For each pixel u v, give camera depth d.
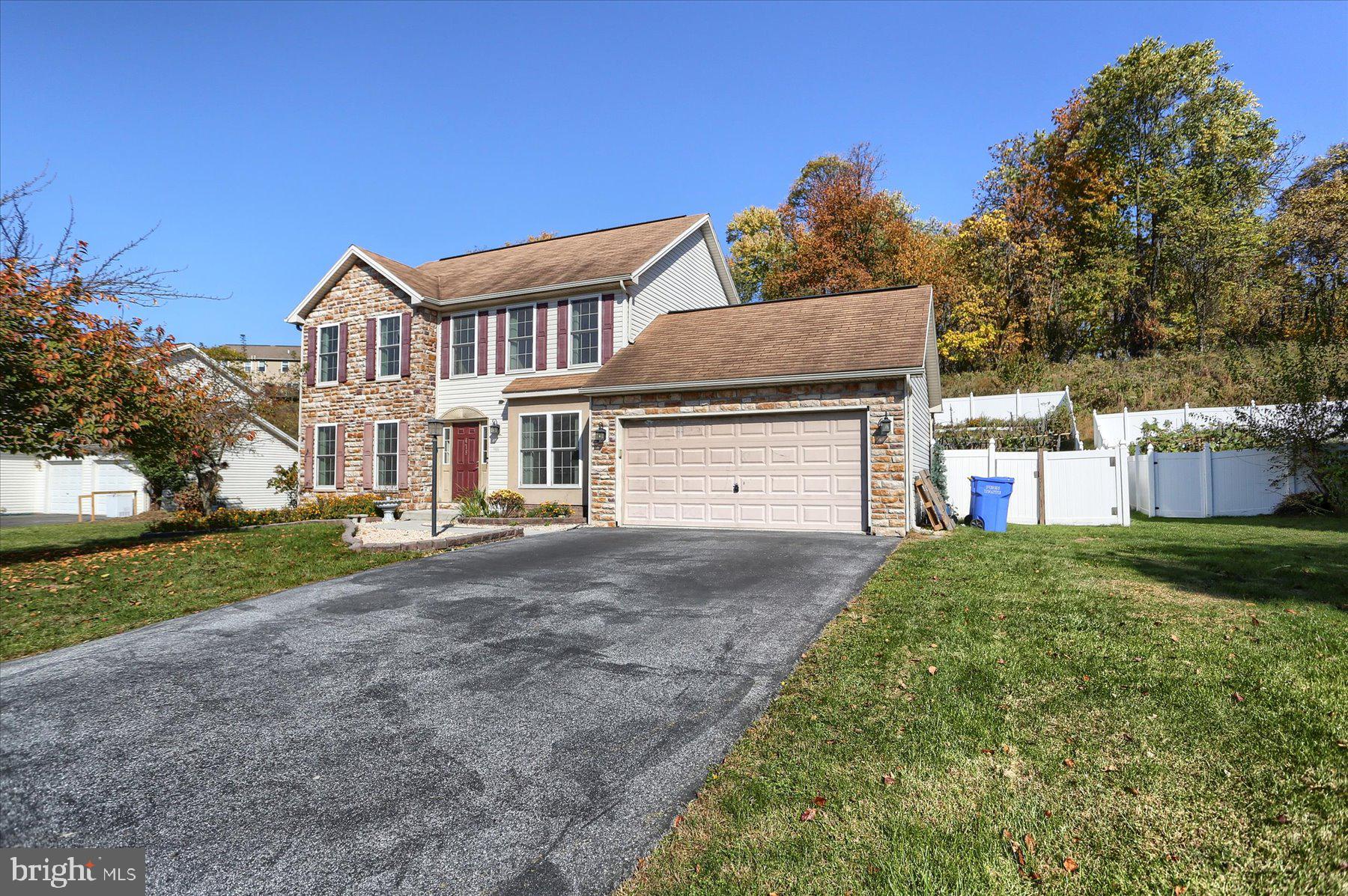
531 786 3.69
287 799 3.58
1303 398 15.20
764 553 9.67
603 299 16.89
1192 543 10.67
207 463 19.11
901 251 32.97
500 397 17.95
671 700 4.73
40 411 9.85
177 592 8.07
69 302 10.55
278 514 16.06
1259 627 5.77
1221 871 2.87
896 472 11.76
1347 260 25.41
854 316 14.54
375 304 19.53
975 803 3.39
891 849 3.06
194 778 3.78
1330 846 2.98
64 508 28.03
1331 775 3.47
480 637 6.07
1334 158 27.47
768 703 4.66
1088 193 35.12
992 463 15.93
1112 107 35.12
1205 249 31.23
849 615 6.54
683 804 3.51
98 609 7.41
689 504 13.45
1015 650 5.38
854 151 35.16
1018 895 2.77
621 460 14.05
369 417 19.55
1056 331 33.66
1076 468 15.03
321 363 20.58
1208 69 33.41
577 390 15.13
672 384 13.31
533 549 10.48
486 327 18.38
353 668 5.36
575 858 3.11
